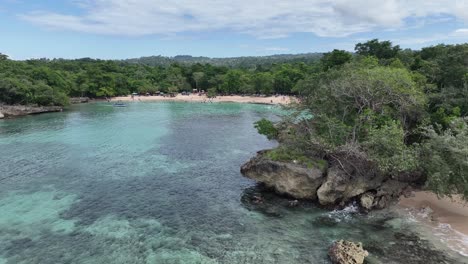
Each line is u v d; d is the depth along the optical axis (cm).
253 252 2805
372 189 3628
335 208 3550
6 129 8262
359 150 3562
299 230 3145
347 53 9450
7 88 11425
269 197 3928
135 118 10262
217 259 2711
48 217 3450
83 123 9250
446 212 3356
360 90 4119
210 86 18825
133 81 18550
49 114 11238
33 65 18100
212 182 4512
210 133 7825
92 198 3966
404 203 3578
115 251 2833
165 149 6272
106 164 5300
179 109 12719
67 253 2795
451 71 5241
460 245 2791
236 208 3684
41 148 6303
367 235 3005
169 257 2745
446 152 3241
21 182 4466
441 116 4031
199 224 3325
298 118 4509
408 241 2881
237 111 12025
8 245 2902
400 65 7250
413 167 3291
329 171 3628
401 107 4044
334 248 2689
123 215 3528
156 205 3784
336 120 3944
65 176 4725
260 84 16812
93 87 16375
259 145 6600
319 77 6819
